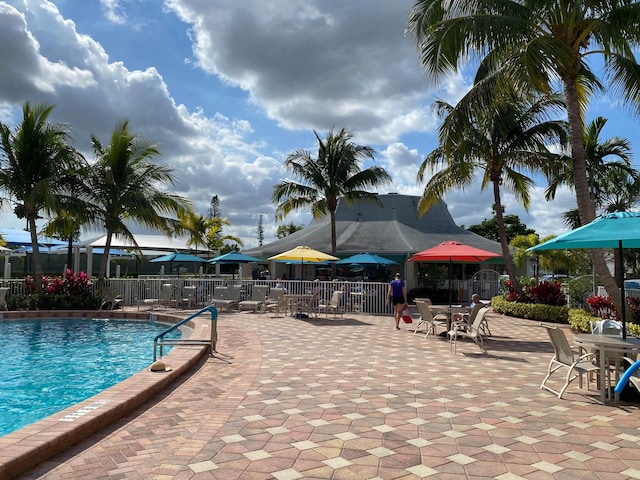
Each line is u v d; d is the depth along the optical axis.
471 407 6.44
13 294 19.34
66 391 8.82
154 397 6.93
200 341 11.00
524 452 4.86
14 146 18.16
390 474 4.30
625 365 6.97
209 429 5.46
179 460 4.58
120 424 5.71
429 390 7.36
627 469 4.46
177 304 21.67
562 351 7.40
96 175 19.81
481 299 28.27
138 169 20.73
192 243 24.52
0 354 12.30
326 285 21.70
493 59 13.34
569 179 21.73
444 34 11.80
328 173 26.08
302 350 11.02
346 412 6.16
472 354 10.70
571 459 4.69
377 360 9.88
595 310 14.53
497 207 21.06
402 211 35.81
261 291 20.95
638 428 5.62
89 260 25.44
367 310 20.53
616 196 26.09
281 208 27.17
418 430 5.49
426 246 29.31
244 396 6.93
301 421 5.78
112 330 16.25
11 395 8.55
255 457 4.66
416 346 11.80
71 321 17.97
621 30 11.94
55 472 4.30
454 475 4.30
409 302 27.88
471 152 20.34
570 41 12.32
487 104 13.32
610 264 29.73
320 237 32.72
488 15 11.62
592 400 6.85
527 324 17.27
